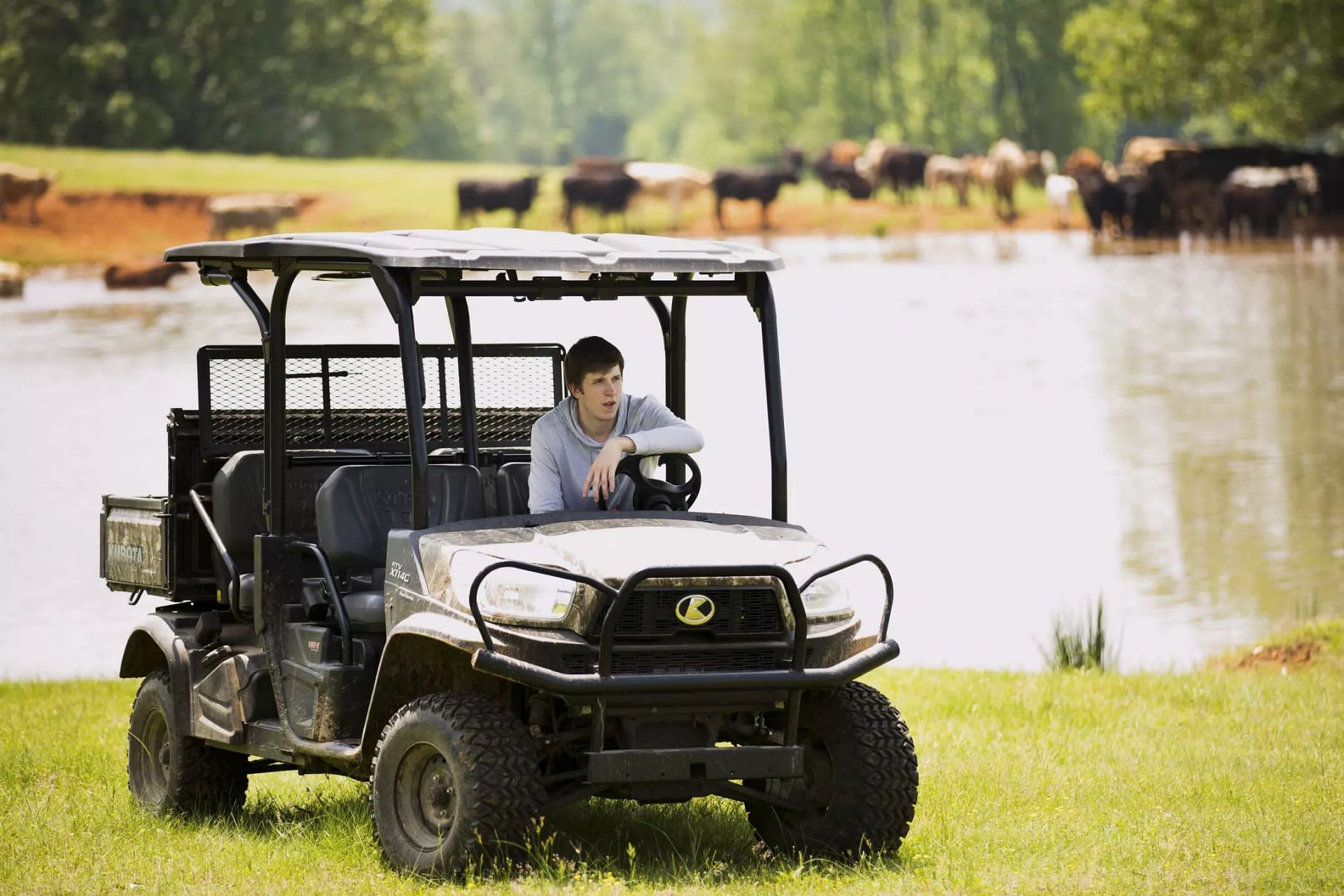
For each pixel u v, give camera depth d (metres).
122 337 102.38
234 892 17.72
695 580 17.45
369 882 17.55
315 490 22.06
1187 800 21.95
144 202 182.00
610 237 19.91
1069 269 149.00
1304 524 54.59
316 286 129.50
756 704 17.98
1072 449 68.75
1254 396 82.94
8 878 18.62
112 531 24.03
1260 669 35.53
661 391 57.69
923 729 27.86
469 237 19.56
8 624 43.81
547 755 18.39
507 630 17.22
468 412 22.41
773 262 18.92
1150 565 49.22
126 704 32.59
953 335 105.31
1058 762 24.91
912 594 45.59
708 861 18.98
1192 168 185.50
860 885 17.61
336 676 19.17
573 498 20.03
